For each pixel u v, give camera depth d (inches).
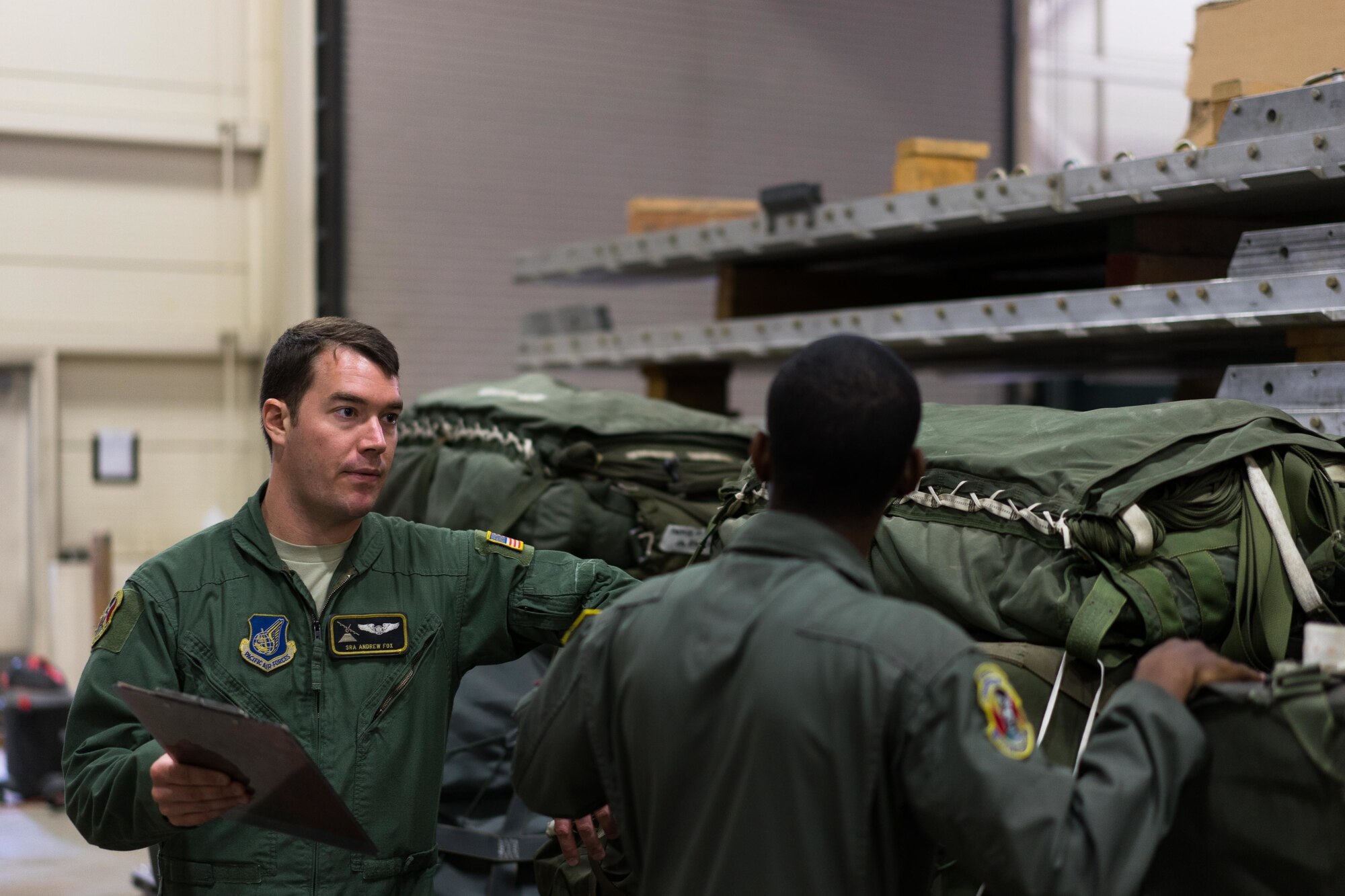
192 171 267.4
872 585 54.1
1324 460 70.9
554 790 59.4
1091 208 100.6
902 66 314.3
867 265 153.1
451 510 114.5
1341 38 93.4
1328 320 82.2
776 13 304.5
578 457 107.6
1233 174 87.0
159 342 264.2
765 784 49.9
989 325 110.6
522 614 76.8
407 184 277.6
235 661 70.6
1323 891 50.6
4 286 255.8
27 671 212.8
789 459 54.4
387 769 71.5
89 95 258.5
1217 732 53.9
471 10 281.1
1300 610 66.7
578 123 289.7
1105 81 324.2
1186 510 66.1
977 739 47.7
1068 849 46.6
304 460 71.9
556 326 180.4
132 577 71.6
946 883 61.9
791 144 306.2
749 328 141.9
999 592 68.2
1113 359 144.2
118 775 64.0
